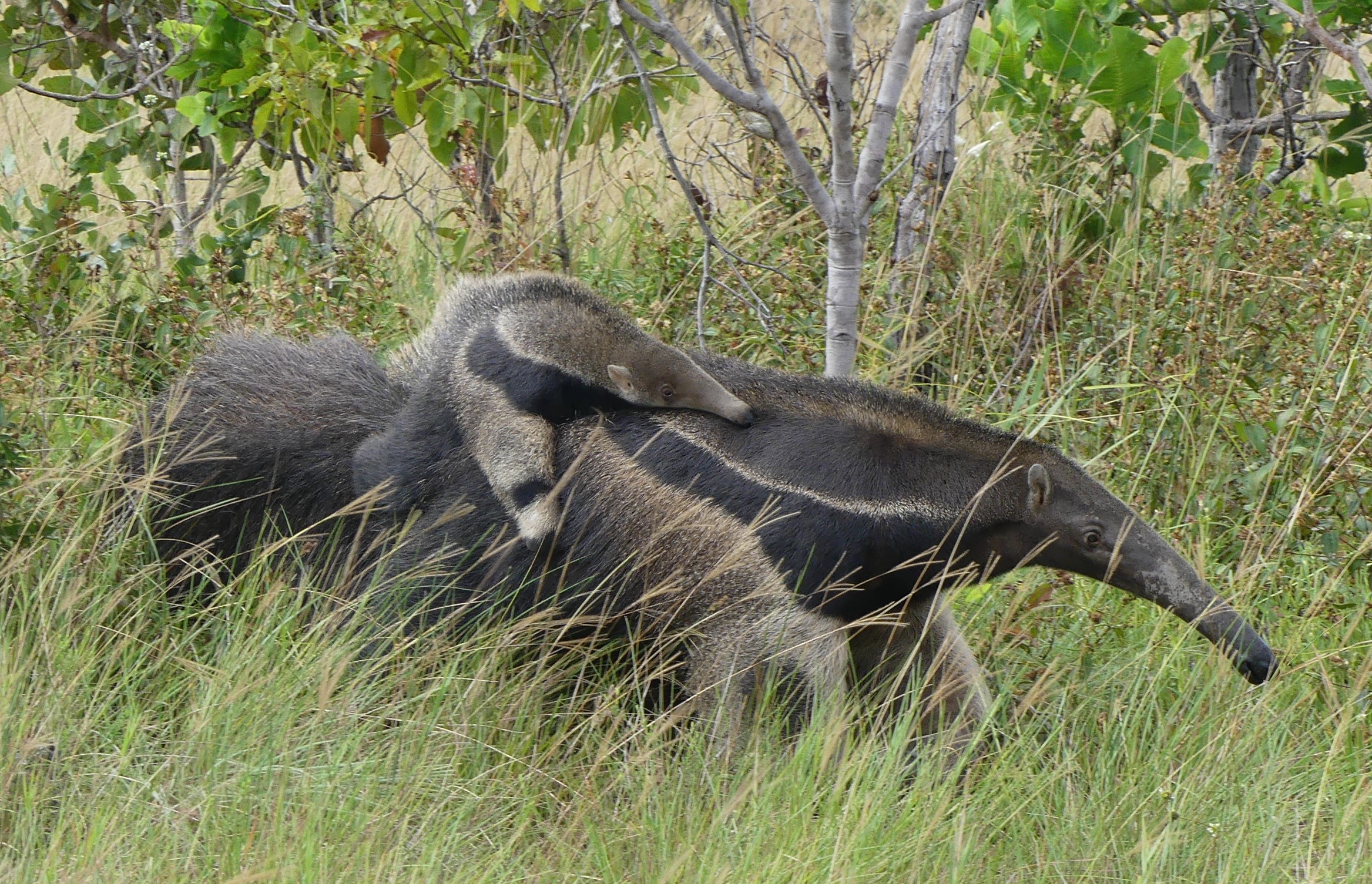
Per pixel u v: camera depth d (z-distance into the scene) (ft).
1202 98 76.54
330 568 46.39
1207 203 65.36
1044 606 49.21
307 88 63.31
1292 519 50.29
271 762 36.68
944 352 62.64
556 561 42.42
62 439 50.88
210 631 45.73
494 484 42.34
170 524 47.57
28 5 69.51
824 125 68.59
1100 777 42.52
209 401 48.19
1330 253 61.52
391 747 38.58
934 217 62.44
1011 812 40.22
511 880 35.27
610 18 45.65
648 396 42.57
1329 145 71.00
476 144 67.87
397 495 44.21
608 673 43.47
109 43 70.90
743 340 60.23
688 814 37.78
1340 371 55.36
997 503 41.86
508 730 40.96
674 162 54.60
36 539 44.88
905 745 41.04
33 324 59.36
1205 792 40.83
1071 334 62.69
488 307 44.86
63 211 62.85
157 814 35.83
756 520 40.45
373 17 63.93
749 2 51.31
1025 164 71.41
